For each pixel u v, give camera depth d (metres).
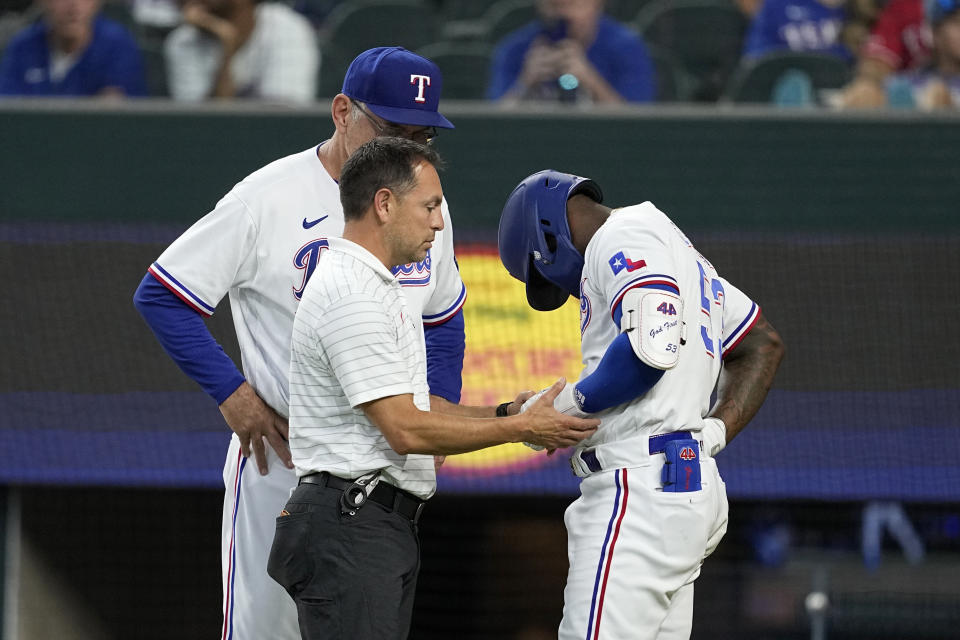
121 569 22.12
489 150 19.62
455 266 13.26
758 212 19.53
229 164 19.69
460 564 22.58
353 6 25.39
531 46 22.56
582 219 11.59
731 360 12.28
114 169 19.73
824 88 22.81
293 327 11.35
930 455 19.19
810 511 22.27
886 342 19.41
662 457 10.80
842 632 21.84
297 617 11.86
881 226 19.44
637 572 10.69
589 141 19.56
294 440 10.91
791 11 23.97
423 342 12.43
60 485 20.31
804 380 19.42
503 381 19.66
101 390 19.62
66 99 21.02
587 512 11.10
